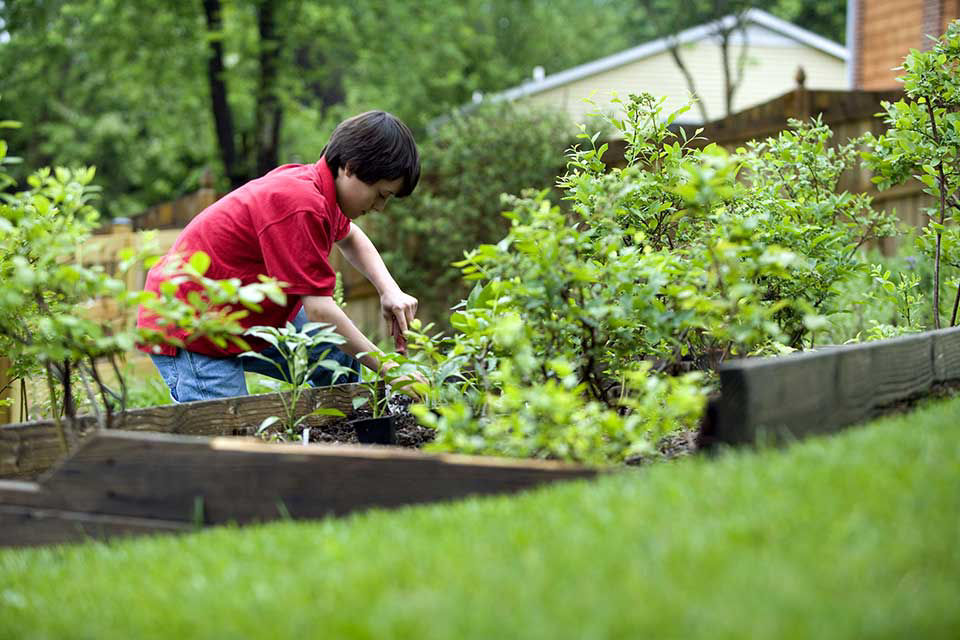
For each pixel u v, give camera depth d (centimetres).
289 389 435
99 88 2581
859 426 323
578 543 213
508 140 1180
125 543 272
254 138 1933
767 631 168
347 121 412
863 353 326
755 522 212
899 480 231
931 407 331
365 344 403
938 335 368
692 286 346
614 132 1223
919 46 1664
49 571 254
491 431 299
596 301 331
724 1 2483
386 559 219
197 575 230
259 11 1825
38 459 336
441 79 2603
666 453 348
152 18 1866
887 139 488
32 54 1988
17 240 340
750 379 278
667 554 201
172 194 2773
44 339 335
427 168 1202
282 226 394
